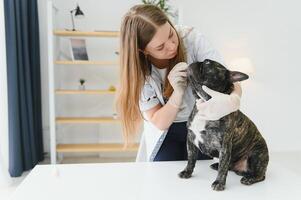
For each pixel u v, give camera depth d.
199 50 1.23
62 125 3.25
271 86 3.39
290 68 3.37
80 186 0.88
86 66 3.22
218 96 0.85
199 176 0.97
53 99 2.77
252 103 3.40
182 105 1.25
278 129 3.45
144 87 1.20
